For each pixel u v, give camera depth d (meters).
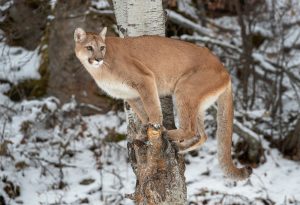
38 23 19.31
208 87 10.52
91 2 18.48
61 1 18.16
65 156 16.42
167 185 9.29
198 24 20.50
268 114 17.05
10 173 15.27
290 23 21.11
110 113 17.86
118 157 16.33
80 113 17.81
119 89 10.48
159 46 10.50
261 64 18.22
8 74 19.12
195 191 14.87
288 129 17.03
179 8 20.89
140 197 9.81
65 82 18.27
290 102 18.95
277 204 14.44
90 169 15.88
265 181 15.34
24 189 15.13
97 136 17.00
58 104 17.66
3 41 19.34
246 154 16.34
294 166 16.06
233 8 22.92
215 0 21.95
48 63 18.83
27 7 19.23
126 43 10.50
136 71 10.27
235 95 18.66
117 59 10.34
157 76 10.49
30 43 20.08
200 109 10.62
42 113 17.41
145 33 11.23
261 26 21.72
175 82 10.58
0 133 16.73
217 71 10.69
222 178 15.34
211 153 16.45
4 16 19.08
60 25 18.27
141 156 9.39
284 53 19.44
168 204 9.38
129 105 11.02
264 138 17.05
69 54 18.17
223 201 14.52
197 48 10.70
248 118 17.25
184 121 10.40
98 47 10.27
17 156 16.00
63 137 16.95
